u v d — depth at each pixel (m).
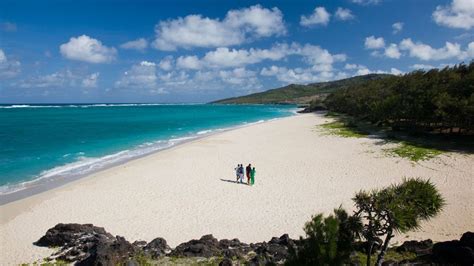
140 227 21.08
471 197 24.83
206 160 40.34
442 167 33.81
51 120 101.56
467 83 52.16
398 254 14.53
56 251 17.25
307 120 92.06
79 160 40.47
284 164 37.75
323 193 27.27
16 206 24.75
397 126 60.16
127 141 56.69
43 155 43.19
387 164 35.81
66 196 26.89
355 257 13.02
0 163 38.22
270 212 23.44
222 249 16.58
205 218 22.48
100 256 13.89
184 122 99.69
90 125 85.81
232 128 79.25
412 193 10.55
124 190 28.42
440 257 13.02
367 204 10.85
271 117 122.12
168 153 44.66
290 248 10.27
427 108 53.16
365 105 81.19
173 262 15.08
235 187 29.33
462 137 48.06
